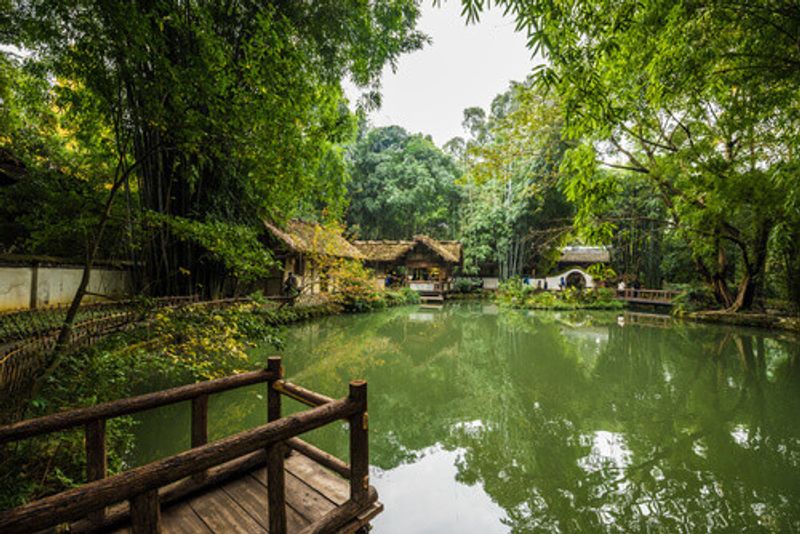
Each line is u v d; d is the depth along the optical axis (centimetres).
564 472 426
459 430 543
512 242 2748
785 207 501
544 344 1116
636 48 426
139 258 742
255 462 283
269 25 488
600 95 299
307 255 1447
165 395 243
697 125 1112
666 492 381
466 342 1145
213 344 462
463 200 3459
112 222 544
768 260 1359
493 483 409
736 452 462
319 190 791
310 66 654
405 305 2144
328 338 1102
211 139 423
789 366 859
